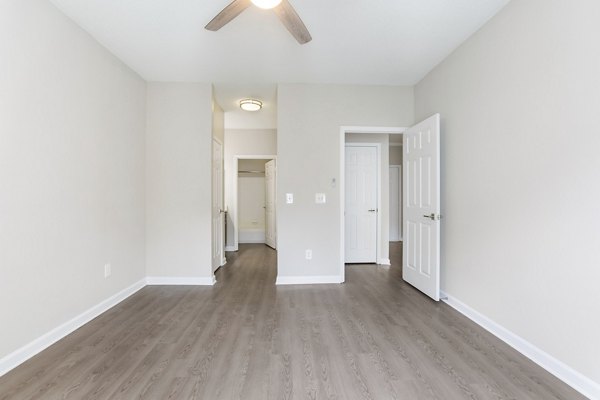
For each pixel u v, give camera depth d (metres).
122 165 3.02
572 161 1.65
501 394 1.57
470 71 2.55
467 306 2.60
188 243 3.55
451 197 2.84
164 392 1.58
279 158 3.58
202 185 3.55
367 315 2.63
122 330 2.32
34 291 1.96
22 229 1.88
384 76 3.39
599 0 1.51
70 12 2.20
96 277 2.61
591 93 1.55
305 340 2.16
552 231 1.78
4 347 1.76
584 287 1.59
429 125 3.03
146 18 2.29
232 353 1.98
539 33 1.86
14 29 1.81
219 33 2.50
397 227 7.23
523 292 1.99
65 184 2.24
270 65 3.11
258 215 7.14
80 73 2.39
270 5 1.87
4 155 1.76
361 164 4.66
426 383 1.66
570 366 1.66
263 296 3.14
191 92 3.53
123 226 3.04
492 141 2.29
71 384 1.64
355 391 1.59
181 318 2.56
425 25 2.39
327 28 2.43
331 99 3.61
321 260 3.62
